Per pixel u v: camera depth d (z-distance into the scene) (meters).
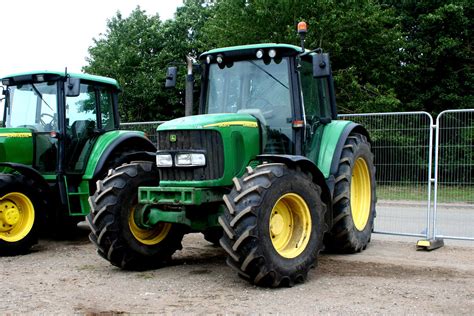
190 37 27.95
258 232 5.21
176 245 6.77
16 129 8.30
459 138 7.93
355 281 5.68
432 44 21.67
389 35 20.22
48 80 8.51
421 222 9.32
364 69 20.36
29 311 4.73
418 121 8.21
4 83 8.85
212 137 5.77
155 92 24.91
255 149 6.16
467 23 20.91
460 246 7.86
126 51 25.39
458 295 5.09
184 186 5.77
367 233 7.61
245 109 6.55
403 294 5.13
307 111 6.66
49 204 8.08
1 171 8.16
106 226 6.20
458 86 21.16
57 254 7.63
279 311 4.62
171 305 4.87
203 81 6.87
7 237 7.52
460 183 7.98
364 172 7.75
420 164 8.21
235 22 20.38
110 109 9.34
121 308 4.80
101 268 6.61
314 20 18.83
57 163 8.32
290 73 6.36
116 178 6.40
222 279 5.89
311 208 5.77
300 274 5.55
